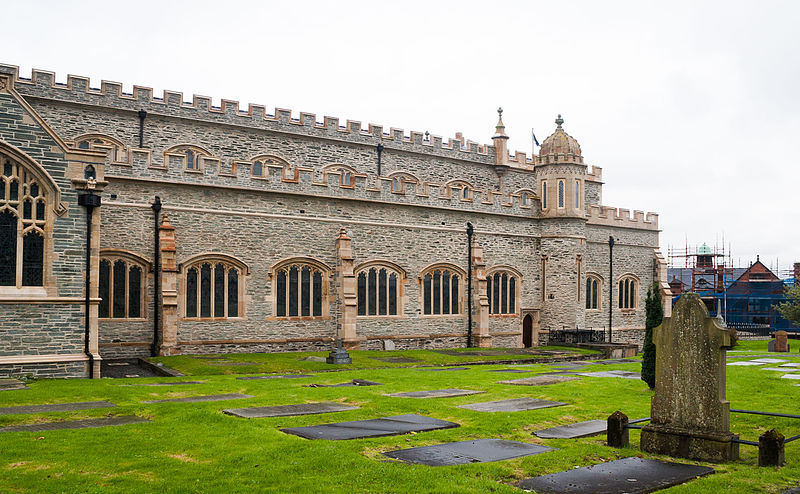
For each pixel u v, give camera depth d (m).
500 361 35.78
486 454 12.00
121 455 11.52
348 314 35.78
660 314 21.14
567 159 46.28
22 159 22.58
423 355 35.94
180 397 18.34
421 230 40.12
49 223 23.00
